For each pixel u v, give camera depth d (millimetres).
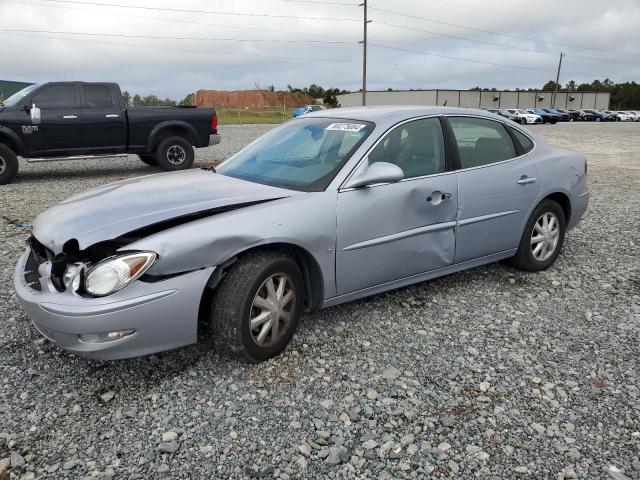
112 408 2971
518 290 4711
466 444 2711
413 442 2721
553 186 5000
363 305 4324
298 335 3799
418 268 4137
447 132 4336
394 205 3848
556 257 5258
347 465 2561
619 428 2842
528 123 48219
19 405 2988
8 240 6172
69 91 10844
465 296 4555
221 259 3133
